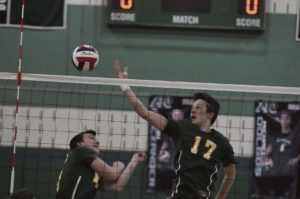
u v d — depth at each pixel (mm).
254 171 22234
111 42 23344
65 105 22891
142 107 12297
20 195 11453
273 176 22203
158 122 12156
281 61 23438
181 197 11758
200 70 23484
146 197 22109
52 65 23344
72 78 14961
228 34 23297
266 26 23422
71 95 22906
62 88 22906
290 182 22188
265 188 22188
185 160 11914
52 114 22828
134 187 22094
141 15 22969
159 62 23500
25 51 23406
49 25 23328
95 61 15859
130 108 22797
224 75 23438
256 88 14727
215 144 12070
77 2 23547
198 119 12234
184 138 12047
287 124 22359
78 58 15711
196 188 11703
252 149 22359
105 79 14508
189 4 22953
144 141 22516
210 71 23469
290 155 22281
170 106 22250
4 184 22344
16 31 23375
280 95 22719
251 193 22125
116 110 22828
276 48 23422
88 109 22875
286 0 23531
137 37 23312
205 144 12016
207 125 12297
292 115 22391
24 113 22734
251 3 22891
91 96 22938
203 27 22984
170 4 22953
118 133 22672
